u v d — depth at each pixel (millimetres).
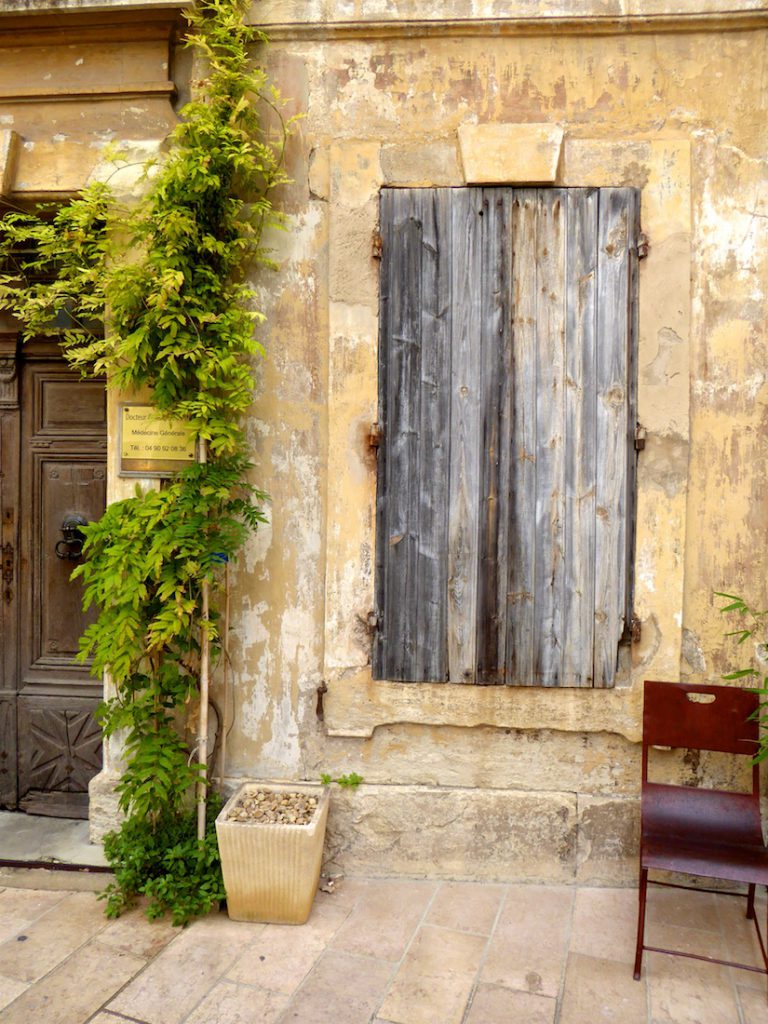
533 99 3145
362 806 3225
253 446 3281
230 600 3289
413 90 3176
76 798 3740
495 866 3197
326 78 3203
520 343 3158
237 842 2766
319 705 3262
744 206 3105
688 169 3090
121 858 2992
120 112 3256
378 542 3209
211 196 2996
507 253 3154
